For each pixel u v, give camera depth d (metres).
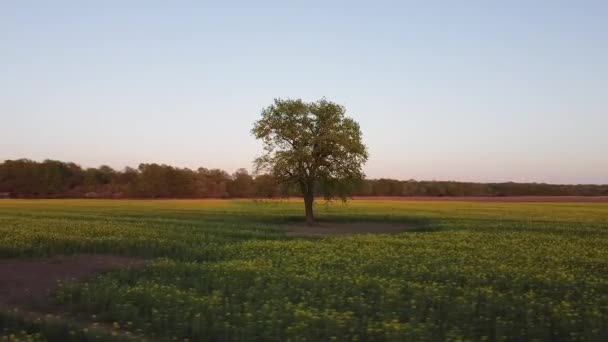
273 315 14.66
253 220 60.44
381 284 19.45
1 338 12.76
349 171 58.62
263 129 58.28
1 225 45.44
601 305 16.69
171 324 14.41
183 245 32.88
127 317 15.24
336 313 14.75
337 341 12.84
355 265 24.48
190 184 151.62
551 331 13.82
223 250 30.88
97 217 57.88
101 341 12.86
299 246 32.69
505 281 20.44
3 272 23.83
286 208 84.19
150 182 149.62
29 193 151.00
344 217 66.31
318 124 59.00
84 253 30.39
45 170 154.62
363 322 14.51
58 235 36.78
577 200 123.44
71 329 14.02
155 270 23.55
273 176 58.47
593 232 43.88
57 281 21.47
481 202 112.38
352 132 58.44
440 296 17.48
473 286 19.80
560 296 18.09
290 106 58.12
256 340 13.10
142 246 32.22
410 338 12.82
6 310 16.47
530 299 17.16
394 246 33.09
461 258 26.77
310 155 56.75
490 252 29.77
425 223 56.19
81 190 158.38
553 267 24.41
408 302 16.62
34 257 28.64
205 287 19.19
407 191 161.25
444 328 13.93
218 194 153.12
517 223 52.59
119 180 165.12
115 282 20.58
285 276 21.20
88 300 17.16
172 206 88.44
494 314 15.56
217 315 15.09
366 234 45.09
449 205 97.00
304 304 16.28
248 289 18.75
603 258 27.92
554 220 56.84
